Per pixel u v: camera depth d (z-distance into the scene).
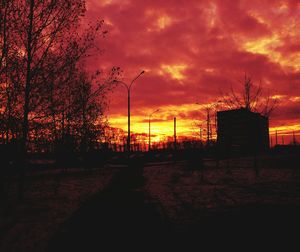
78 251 6.37
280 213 9.80
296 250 6.17
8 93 12.51
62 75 13.34
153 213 10.41
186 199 13.50
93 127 22.41
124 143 71.31
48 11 12.74
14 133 13.12
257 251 6.16
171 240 7.09
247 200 12.62
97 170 37.06
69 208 11.71
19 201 13.44
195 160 35.66
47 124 13.47
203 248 6.44
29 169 34.66
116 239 7.24
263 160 44.84
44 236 7.61
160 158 62.34
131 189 17.89
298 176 22.69
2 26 12.29
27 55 12.84
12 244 6.98
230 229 7.98
